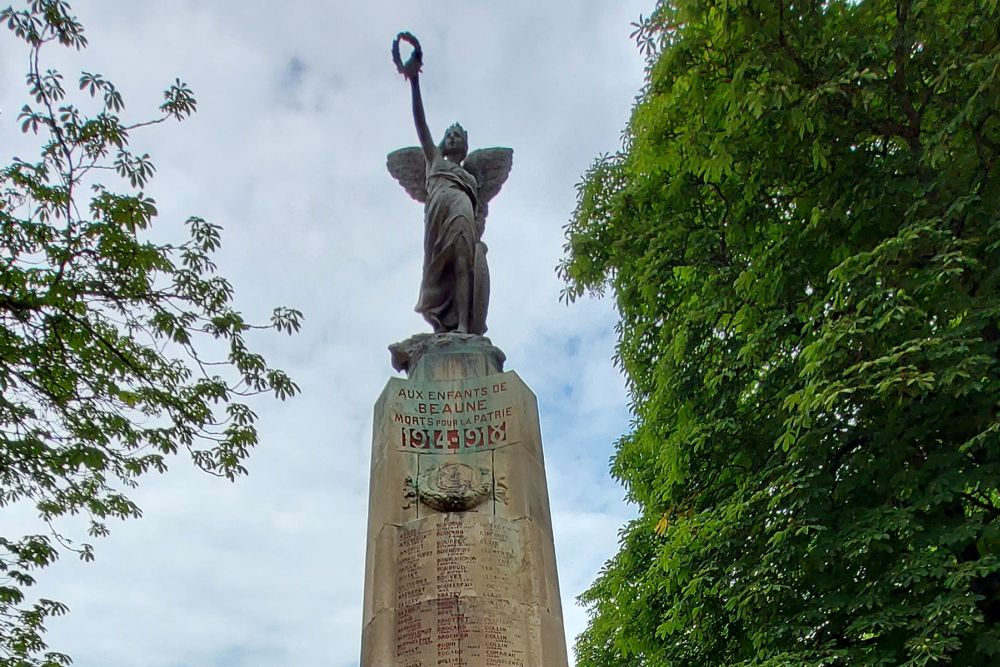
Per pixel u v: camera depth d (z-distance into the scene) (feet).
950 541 29.96
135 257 33.58
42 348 33.27
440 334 33.19
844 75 35.37
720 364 42.52
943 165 35.19
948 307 32.35
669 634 43.19
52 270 33.30
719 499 40.57
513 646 24.67
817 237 37.24
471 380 30.48
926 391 30.40
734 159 38.86
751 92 35.01
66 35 31.86
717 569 36.11
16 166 32.71
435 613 24.99
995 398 31.07
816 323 37.01
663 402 44.96
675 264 45.65
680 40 41.57
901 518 30.76
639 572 49.16
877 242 36.60
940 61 36.22
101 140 32.96
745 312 39.24
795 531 32.73
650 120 44.75
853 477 33.45
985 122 34.78
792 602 34.35
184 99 33.99
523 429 29.27
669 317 46.52
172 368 36.78
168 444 36.19
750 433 39.96
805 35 37.55
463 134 39.96
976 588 31.37
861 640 31.96
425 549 26.27
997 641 28.35
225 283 34.78
